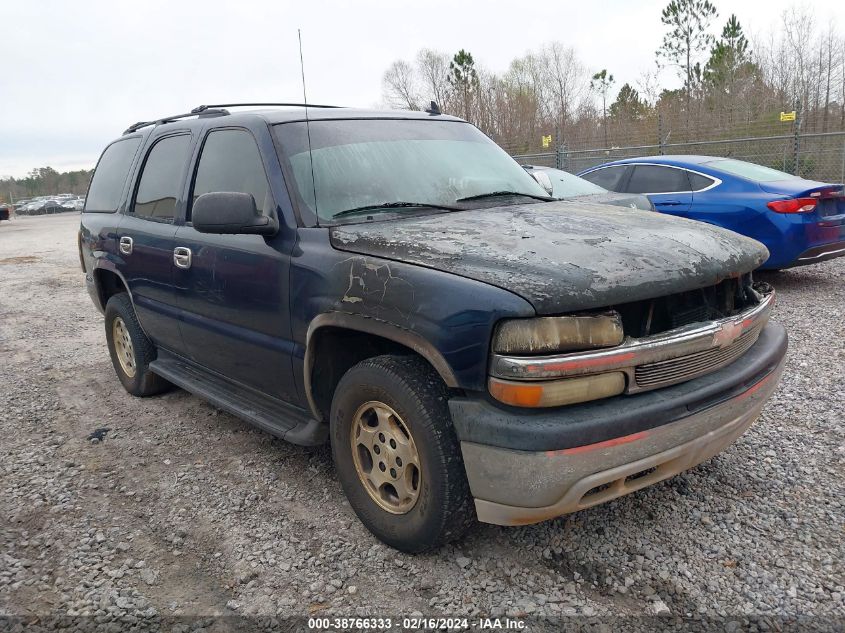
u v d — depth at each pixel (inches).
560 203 144.4
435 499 103.7
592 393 94.7
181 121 176.4
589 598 103.0
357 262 113.1
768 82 1058.7
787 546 113.3
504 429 93.6
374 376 110.2
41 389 219.0
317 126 142.8
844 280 325.1
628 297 96.0
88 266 214.4
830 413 164.4
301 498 137.6
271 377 137.3
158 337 183.8
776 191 295.9
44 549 122.3
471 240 109.5
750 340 119.1
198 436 172.9
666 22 1524.4
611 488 100.7
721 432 107.2
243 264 137.0
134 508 136.9
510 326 92.3
